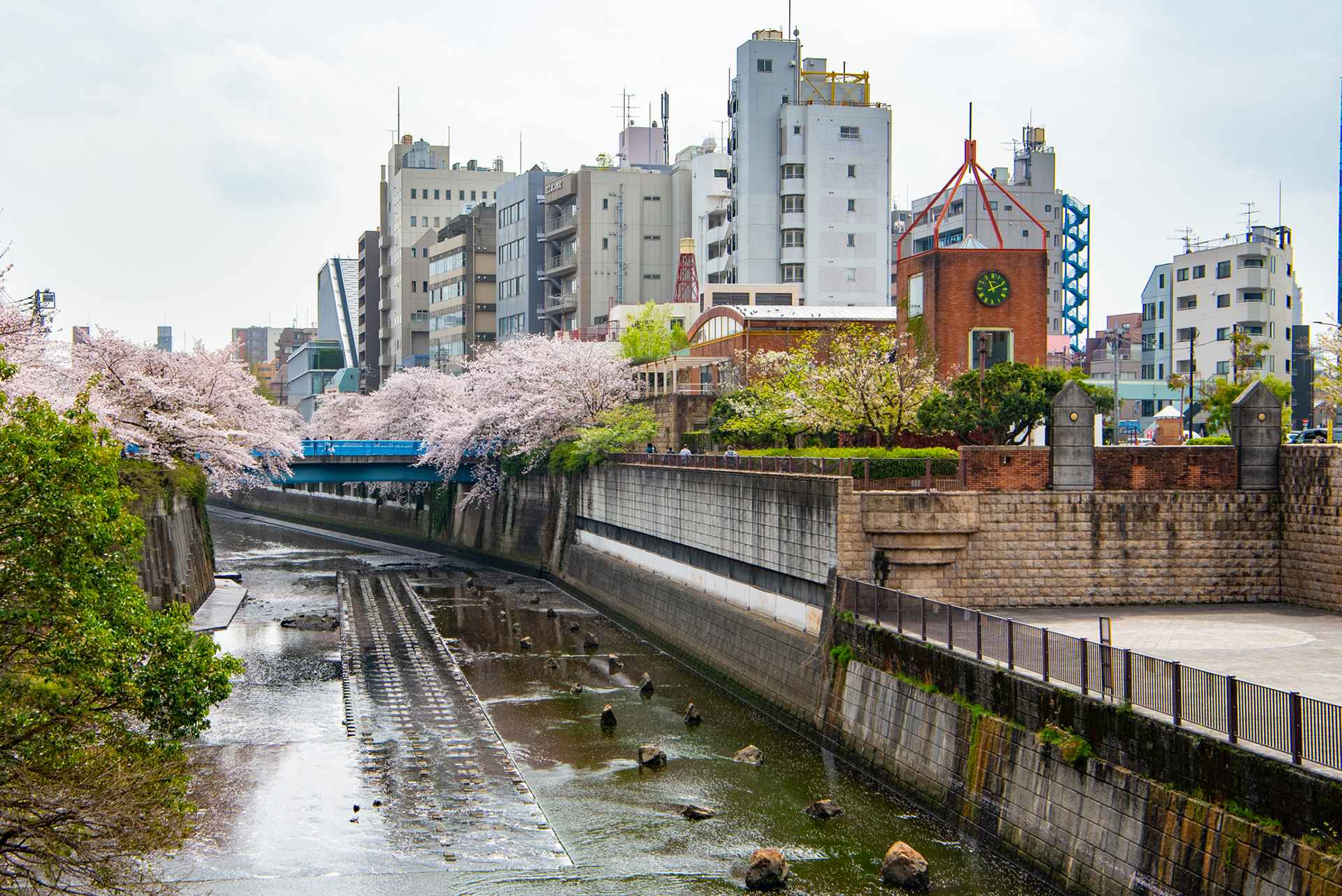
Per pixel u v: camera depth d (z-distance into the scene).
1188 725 22.03
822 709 36.56
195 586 60.25
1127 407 98.81
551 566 74.31
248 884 26.62
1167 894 21.47
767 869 25.95
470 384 98.69
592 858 27.97
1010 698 26.95
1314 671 26.48
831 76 120.56
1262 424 37.47
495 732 38.44
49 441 18.91
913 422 54.31
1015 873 25.81
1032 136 148.50
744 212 116.00
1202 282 104.50
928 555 36.59
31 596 18.62
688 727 39.06
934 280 61.09
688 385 79.94
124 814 17.89
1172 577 37.19
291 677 45.84
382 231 194.75
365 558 88.00
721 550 48.16
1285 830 19.41
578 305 131.75
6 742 18.05
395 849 28.59
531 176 142.75
